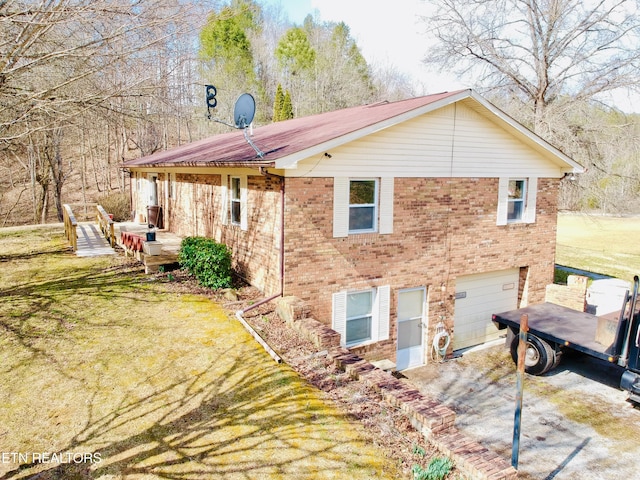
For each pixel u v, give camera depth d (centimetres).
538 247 1345
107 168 3631
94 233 1972
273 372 730
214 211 1342
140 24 997
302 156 873
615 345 832
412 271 1109
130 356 777
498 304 1325
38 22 825
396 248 1077
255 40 5103
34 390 668
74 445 548
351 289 1027
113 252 1562
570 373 1053
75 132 2844
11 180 3288
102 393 662
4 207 3431
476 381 1033
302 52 5103
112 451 537
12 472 499
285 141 1075
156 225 1889
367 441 568
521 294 1359
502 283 1323
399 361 1132
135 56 1081
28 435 565
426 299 1149
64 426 584
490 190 1213
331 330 855
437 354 1149
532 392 961
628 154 2025
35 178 3203
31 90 1069
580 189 2095
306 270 968
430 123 1072
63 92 1102
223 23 3975
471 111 1135
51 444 549
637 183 2128
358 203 1023
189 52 1362
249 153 1012
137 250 1397
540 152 1284
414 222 1094
